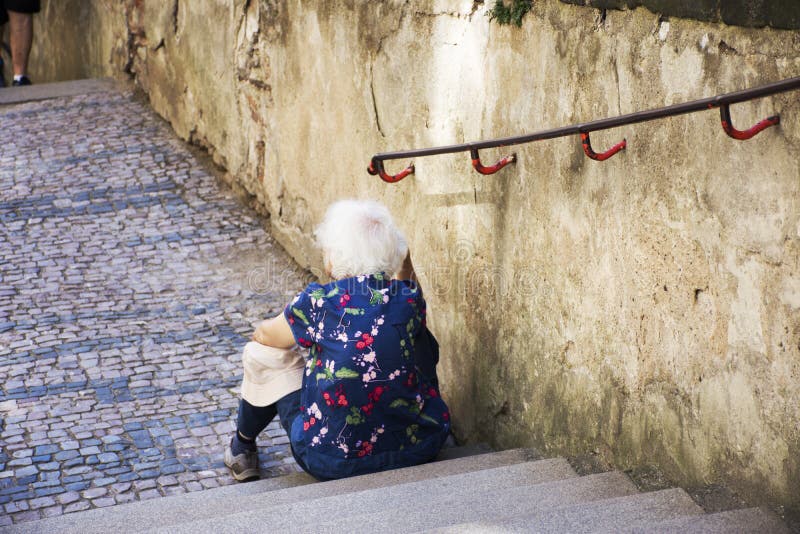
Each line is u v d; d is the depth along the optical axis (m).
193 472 3.94
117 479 3.87
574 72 3.09
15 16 10.12
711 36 2.42
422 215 4.45
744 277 2.40
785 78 2.15
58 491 3.76
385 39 4.57
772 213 2.27
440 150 3.71
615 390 3.09
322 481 3.51
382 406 3.36
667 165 2.66
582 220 3.16
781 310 2.28
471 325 4.10
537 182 3.42
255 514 2.86
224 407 4.47
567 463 3.22
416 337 3.39
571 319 3.31
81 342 5.08
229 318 5.46
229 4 6.72
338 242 3.33
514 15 3.42
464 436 4.29
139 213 6.83
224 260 6.24
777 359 2.31
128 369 4.81
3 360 4.85
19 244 6.28
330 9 5.20
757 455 2.43
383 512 2.76
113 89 9.31
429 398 3.51
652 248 2.78
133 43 9.01
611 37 2.87
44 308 5.46
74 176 7.37
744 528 2.26
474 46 3.76
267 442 4.23
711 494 2.55
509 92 3.53
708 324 2.58
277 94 6.18
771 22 2.19
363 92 4.92
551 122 3.27
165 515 3.15
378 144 4.84
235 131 6.99
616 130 2.90
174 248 6.36
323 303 3.32
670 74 2.60
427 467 3.42
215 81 7.19
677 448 2.79
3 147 7.86
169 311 5.51
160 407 4.46
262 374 3.66
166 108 8.36
